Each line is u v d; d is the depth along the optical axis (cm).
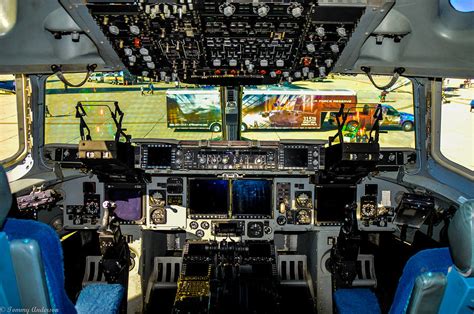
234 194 507
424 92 464
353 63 364
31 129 457
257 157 479
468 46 331
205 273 469
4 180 150
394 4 275
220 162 479
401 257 513
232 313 402
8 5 306
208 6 267
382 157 482
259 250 498
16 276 160
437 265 167
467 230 141
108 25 294
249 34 309
